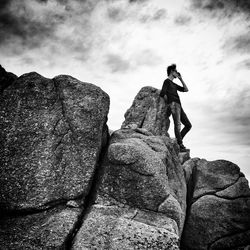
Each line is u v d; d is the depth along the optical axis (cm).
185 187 849
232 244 797
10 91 716
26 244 505
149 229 562
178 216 641
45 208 608
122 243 523
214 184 898
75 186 641
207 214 837
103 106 742
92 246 513
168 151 816
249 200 853
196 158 1057
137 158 686
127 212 624
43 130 683
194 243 821
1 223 567
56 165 651
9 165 632
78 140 690
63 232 538
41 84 743
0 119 677
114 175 682
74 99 730
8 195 604
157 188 658
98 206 627
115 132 880
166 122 1123
